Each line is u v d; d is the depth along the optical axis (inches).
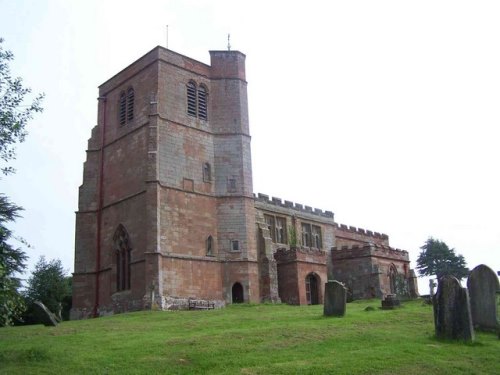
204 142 1936.5
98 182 1969.7
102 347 802.8
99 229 1921.8
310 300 2046.0
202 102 1982.0
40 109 986.1
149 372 660.7
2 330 1050.7
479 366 709.9
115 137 1946.4
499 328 904.3
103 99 2047.2
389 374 653.3
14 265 1430.9
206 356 729.6
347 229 2787.9
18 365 687.1
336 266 2313.0
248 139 2011.6
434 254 3267.7
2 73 917.2
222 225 1891.0
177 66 1919.3
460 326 836.6
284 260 2036.2
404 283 2370.8
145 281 1652.3
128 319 1275.8
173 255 1717.5
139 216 1748.3
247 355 737.0
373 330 907.4
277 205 2358.5
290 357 725.3
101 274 1867.6
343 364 679.7
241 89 2044.8
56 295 2449.6
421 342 823.7
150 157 1749.5
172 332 968.3
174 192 1785.2
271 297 1902.1
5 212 1752.0
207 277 1800.0
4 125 903.1
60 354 743.7
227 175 1942.7
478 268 957.2
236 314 1284.4
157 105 1809.8
